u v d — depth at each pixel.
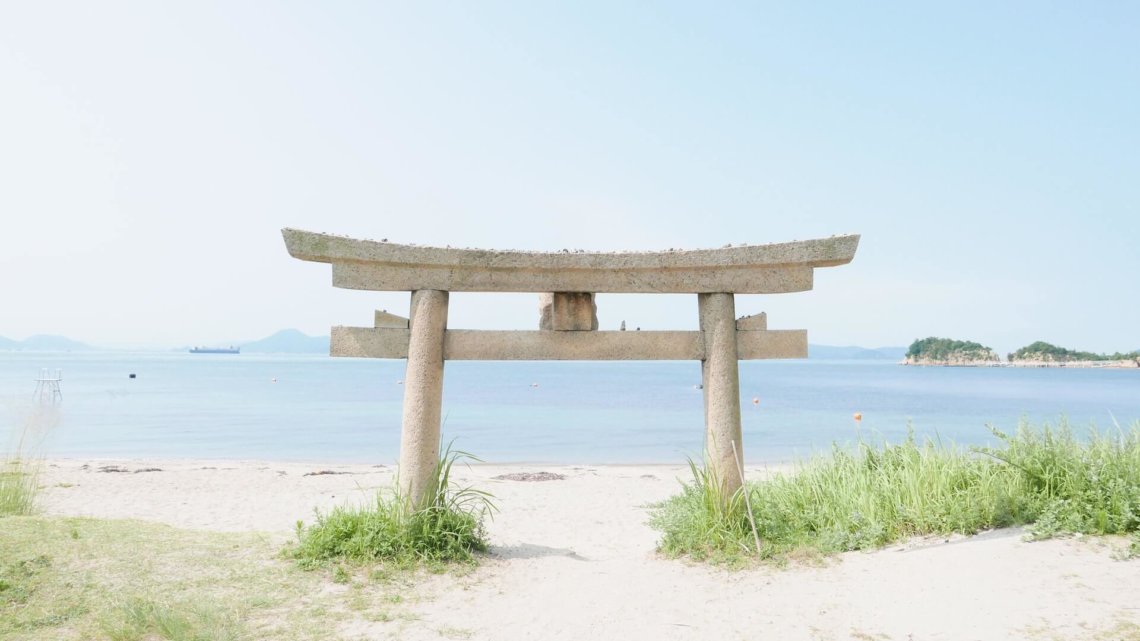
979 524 5.96
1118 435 6.66
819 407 37.34
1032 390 58.09
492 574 5.85
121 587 4.77
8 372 68.81
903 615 4.46
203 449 19.41
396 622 4.64
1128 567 4.65
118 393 42.38
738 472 6.42
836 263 6.36
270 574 5.33
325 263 6.19
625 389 56.62
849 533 6.19
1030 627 4.00
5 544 5.26
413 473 6.15
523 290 6.41
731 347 6.51
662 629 4.62
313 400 38.88
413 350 6.24
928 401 42.72
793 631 4.43
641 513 10.24
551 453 19.56
